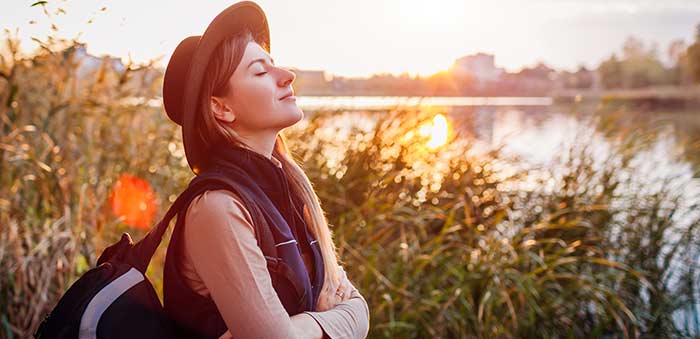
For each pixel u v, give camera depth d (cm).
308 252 143
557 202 409
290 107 138
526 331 337
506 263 338
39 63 326
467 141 441
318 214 154
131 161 372
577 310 354
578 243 365
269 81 136
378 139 401
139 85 374
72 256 285
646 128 478
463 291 328
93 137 354
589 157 433
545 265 336
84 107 355
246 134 137
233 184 127
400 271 336
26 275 274
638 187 434
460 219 398
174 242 130
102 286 125
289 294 130
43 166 297
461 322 322
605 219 409
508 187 422
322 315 136
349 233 347
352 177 388
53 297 283
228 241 122
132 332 123
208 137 134
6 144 302
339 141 419
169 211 130
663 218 405
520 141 566
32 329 268
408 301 325
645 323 370
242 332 122
